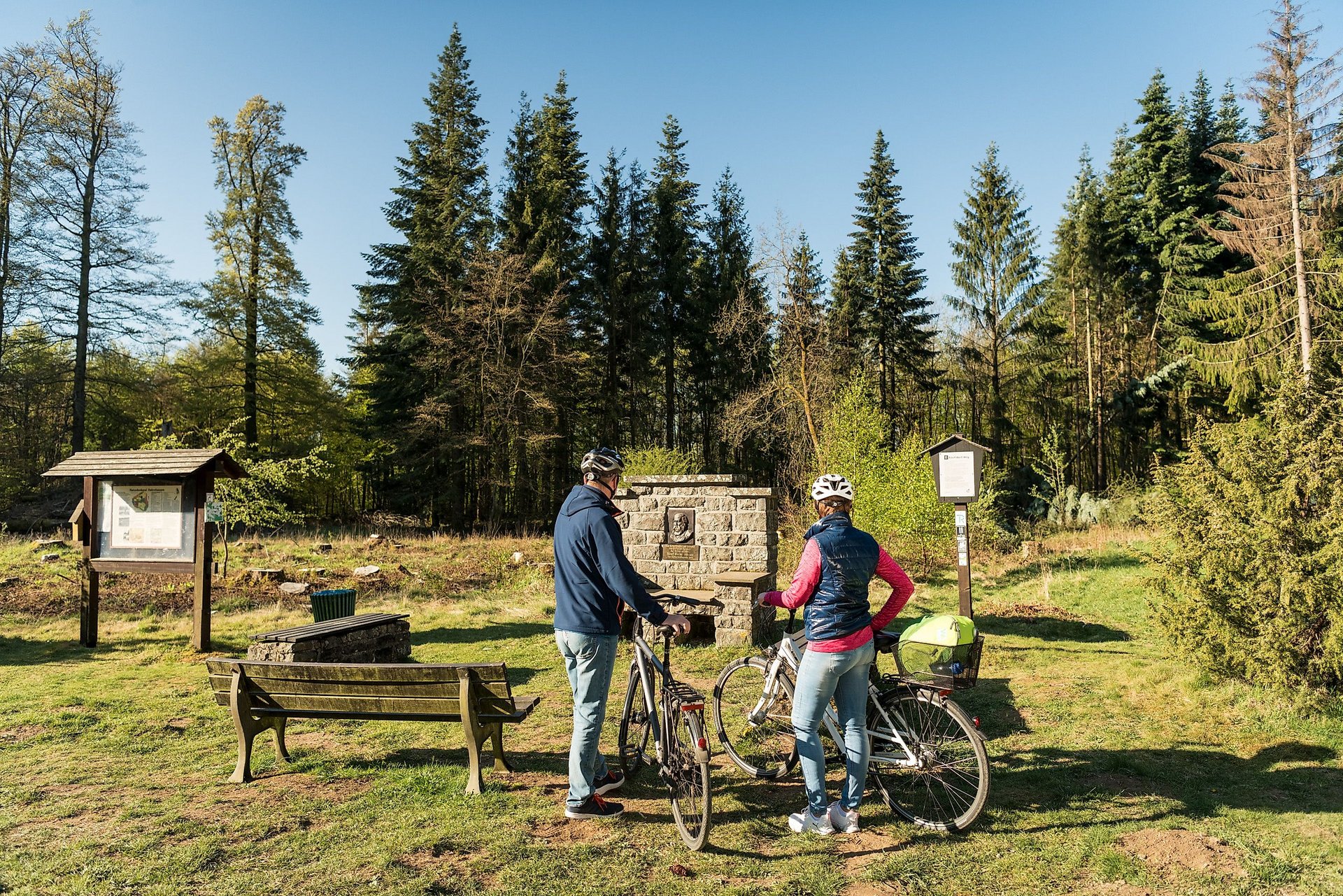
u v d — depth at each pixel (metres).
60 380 27.05
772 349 29.61
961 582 8.89
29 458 28.59
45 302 25.88
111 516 9.19
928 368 35.97
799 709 3.94
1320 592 5.60
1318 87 20.53
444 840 3.74
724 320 30.53
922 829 3.91
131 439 30.95
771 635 9.37
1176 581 6.49
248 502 13.41
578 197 33.84
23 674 7.71
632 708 4.52
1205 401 29.94
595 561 3.94
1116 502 23.42
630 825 3.96
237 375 31.45
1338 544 5.50
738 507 8.97
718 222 38.78
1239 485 6.35
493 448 29.55
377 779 4.62
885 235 35.09
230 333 30.75
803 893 3.25
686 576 9.12
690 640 9.05
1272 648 5.76
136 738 5.55
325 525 28.67
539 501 31.94
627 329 34.78
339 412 34.44
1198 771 4.77
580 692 3.97
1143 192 33.09
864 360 33.78
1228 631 6.16
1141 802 4.25
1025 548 16.70
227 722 5.97
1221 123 31.59
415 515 29.89
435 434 29.16
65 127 25.80
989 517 17.91
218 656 8.54
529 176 32.78
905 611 11.25
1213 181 30.70
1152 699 6.38
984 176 33.31
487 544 18.86
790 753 4.90
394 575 13.83
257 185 31.23
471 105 32.00
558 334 30.36
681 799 3.87
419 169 31.50
